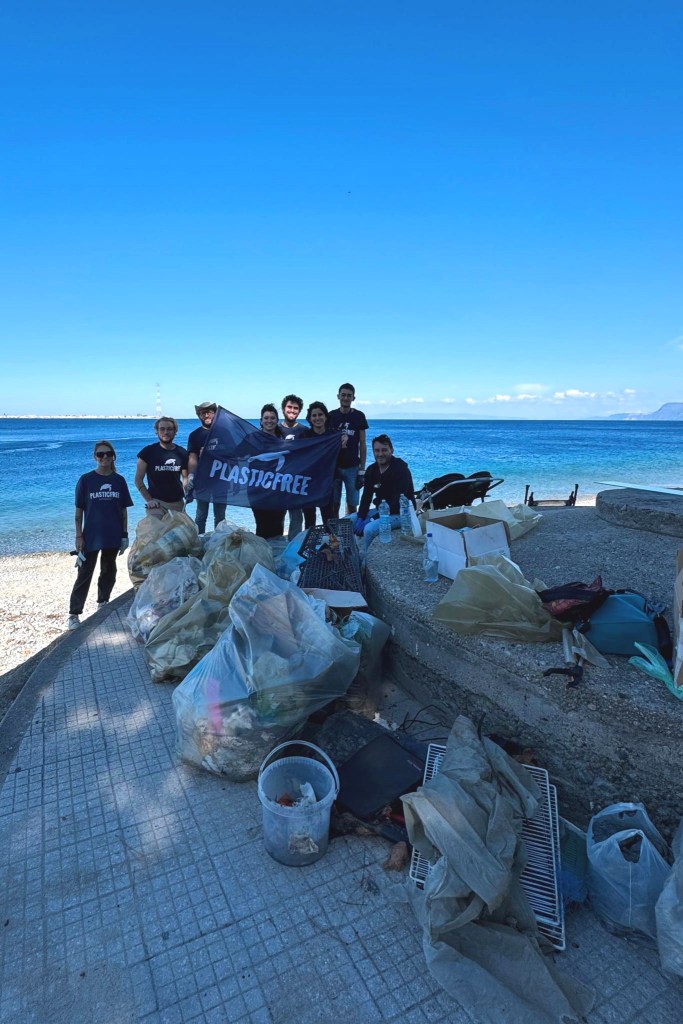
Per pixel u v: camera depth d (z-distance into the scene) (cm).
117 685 391
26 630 727
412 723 338
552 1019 176
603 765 246
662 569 412
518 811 225
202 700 290
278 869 238
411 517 506
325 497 612
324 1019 179
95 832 258
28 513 1858
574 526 541
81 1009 183
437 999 185
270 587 333
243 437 636
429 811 210
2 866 240
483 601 306
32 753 316
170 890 228
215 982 192
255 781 293
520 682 273
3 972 195
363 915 216
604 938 209
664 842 220
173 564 487
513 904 204
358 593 425
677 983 192
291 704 290
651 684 250
